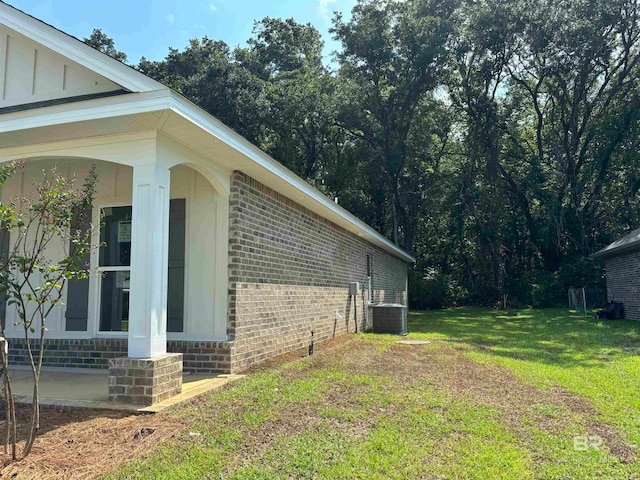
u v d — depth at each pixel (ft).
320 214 35.86
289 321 29.32
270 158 23.18
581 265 88.53
